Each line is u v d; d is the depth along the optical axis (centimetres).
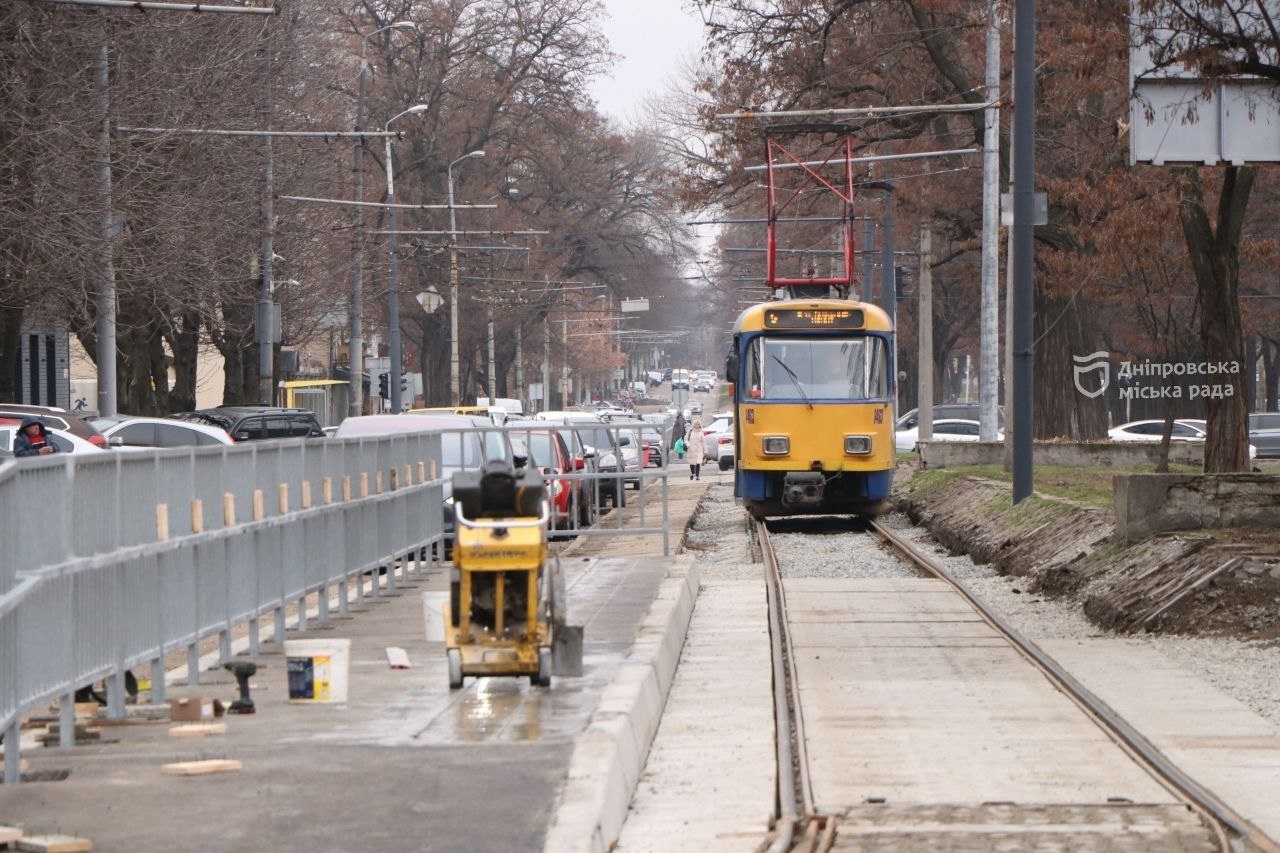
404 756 3319
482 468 4259
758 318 11244
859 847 3083
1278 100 8019
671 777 3772
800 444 11088
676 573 7144
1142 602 6353
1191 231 9150
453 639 4219
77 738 3556
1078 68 8575
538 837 2680
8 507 3127
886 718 4528
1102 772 3791
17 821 2767
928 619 6631
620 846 3097
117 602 3778
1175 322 11850
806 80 15712
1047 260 13250
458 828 2736
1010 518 9519
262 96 14300
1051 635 6259
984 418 14362
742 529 11850
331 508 5791
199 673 4500
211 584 4488
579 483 10094
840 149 16188
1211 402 9175
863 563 9206
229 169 13350
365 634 5459
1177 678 5153
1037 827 3219
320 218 17788
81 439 9412
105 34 10756
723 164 16138
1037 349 16238
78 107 10738
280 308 16588
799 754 4047
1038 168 15088
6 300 11481
